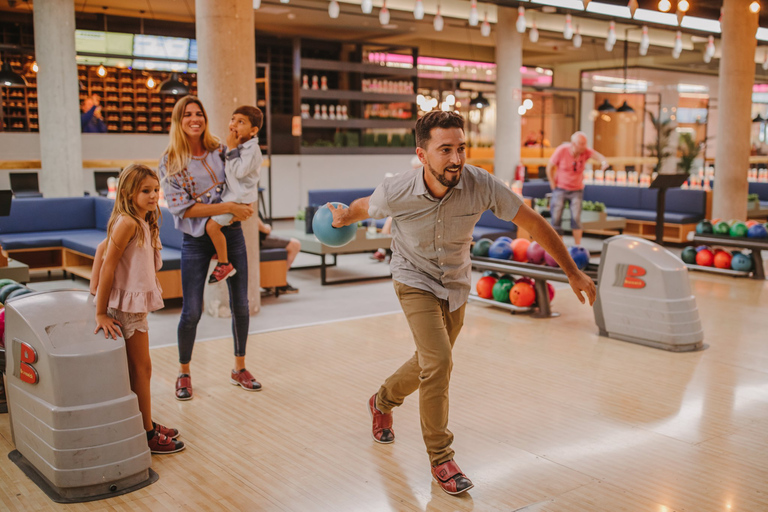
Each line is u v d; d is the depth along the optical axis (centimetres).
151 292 313
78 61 1409
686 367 464
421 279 287
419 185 268
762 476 305
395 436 348
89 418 282
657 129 1883
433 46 1806
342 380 435
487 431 355
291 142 1590
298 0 1282
